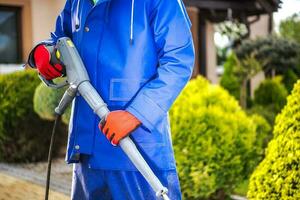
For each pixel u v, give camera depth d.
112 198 1.90
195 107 4.44
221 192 4.41
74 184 1.99
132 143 1.66
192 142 4.17
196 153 4.14
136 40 1.78
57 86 1.90
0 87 6.48
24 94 6.42
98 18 1.83
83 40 1.86
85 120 1.86
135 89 1.77
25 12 9.56
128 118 1.66
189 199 4.31
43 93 5.46
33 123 6.47
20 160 6.53
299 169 2.73
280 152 2.88
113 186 1.85
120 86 1.78
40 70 1.88
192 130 4.20
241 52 10.80
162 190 1.61
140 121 1.68
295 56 11.44
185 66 1.75
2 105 6.38
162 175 1.83
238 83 10.31
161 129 1.80
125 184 1.83
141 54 1.78
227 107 4.67
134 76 1.78
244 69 10.03
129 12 1.80
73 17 1.98
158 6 1.78
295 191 2.73
